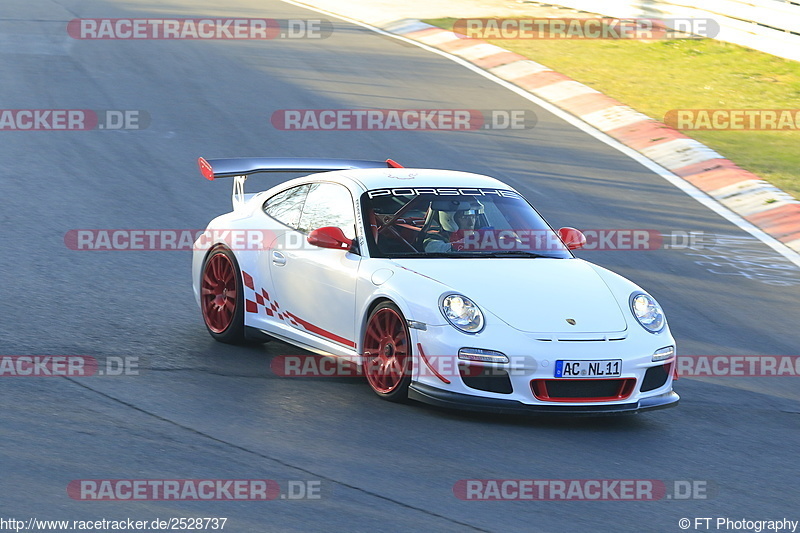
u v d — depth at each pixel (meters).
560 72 67.44
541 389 21.83
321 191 26.67
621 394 22.41
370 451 19.94
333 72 64.06
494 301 22.61
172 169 44.34
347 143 49.38
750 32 75.81
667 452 21.39
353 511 17.06
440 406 22.11
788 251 39.56
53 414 20.69
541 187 44.91
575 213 41.94
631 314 23.34
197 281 28.30
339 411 22.27
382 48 72.94
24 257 32.97
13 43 66.00
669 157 51.19
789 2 72.50
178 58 65.31
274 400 22.72
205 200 40.84
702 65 71.50
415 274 23.25
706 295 34.22
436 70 67.00
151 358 25.11
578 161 49.53
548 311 22.64
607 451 21.12
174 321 28.50
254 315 26.83
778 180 47.47
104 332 26.83
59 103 53.38
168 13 80.81
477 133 52.84
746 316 32.53
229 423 20.98
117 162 44.78
